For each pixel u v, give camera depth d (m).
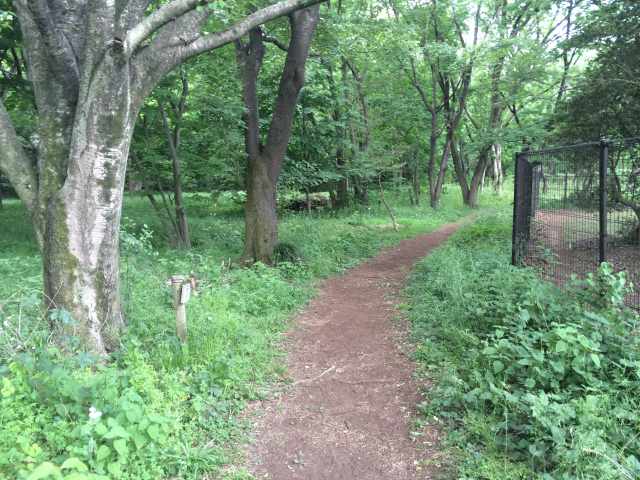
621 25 10.58
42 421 3.29
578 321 4.66
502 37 18.45
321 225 15.58
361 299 8.17
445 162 24.41
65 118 4.93
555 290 5.47
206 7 5.54
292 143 18.31
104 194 4.95
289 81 10.12
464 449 3.62
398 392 4.69
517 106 23.14
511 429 3.73
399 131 22.94
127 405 3.31
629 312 4.59
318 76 17.36
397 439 3.91
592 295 4.95
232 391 4.58
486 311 5.63
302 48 9.95
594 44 11.31
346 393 4.73
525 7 19.20
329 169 19.89
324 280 9.65
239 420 4.18
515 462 3.43
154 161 12.04
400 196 25.61
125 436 3.04
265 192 10.30
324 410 4.41
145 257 9.20
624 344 4.14
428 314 6.55
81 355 4.02
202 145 13.80
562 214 7.10
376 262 11.60
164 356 4.73
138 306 6.17
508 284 5.96
